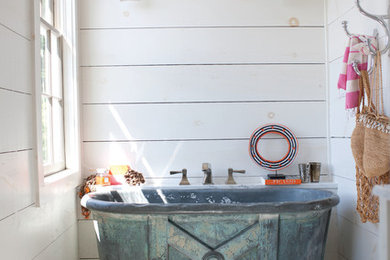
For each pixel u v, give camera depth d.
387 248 0.85
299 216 2.08
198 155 2.87
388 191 0.85
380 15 1.93
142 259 2.11
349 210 2.56
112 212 2.08
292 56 2.86
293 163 2.86
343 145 2.64
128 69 2.87
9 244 1.63
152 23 2.87
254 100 2.87
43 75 2.37
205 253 2.07
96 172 2.85
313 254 2.16
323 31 2.88
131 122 2.87
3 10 1.61
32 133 1.89
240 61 2.88
